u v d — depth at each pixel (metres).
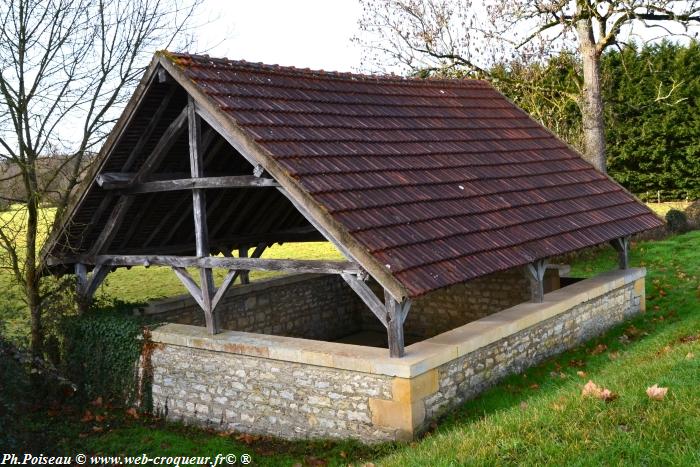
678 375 5.93
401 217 7.72
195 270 21.52
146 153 9.23
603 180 12.16
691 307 11.94
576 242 9.46
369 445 7.32
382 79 11.15
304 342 8.16
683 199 26.20
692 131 24.61
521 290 12.08
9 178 10.70
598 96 17.23
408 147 9.48
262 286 11.90
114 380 9.78
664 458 4.47
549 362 9.24
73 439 8.53
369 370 7.22
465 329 8.33
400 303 7.20
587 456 4.66
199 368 8.84
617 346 10.04
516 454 4.91
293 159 7.61
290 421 8.00
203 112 8.11
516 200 9.70
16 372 7.36
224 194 10.45
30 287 10.55
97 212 9.79
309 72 9.91
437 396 7.37
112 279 20.09
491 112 12.45
